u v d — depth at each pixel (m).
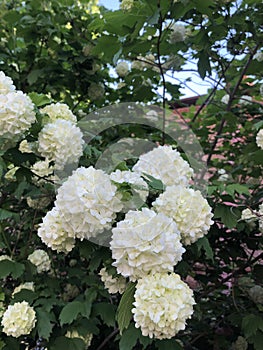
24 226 2.13
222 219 1.59
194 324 2.10
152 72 2.69
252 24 2.17
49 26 2.86
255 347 1.68
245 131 2.96
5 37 3.03
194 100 3.75
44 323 1.54
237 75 2.89
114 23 1.97
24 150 1.57
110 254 1.23
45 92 3.07
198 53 2.20
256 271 2.07
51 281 1.82
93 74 2.93
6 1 3.11
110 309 1.60
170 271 1.03
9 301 1.74
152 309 0.96
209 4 1.86
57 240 1.20
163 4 1.88
